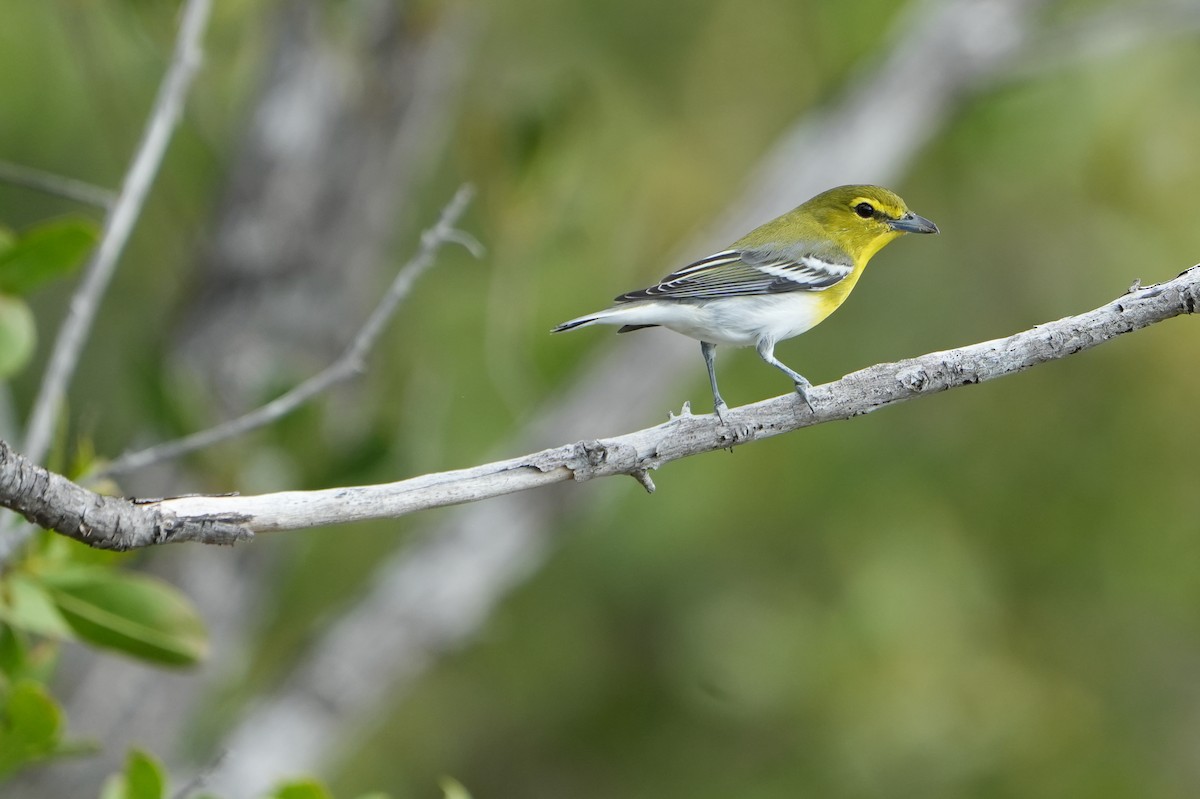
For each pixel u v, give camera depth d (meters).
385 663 12.32
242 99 12.75
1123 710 15.46
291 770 11.80
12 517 6.93
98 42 12.11
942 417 15.82
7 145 14.68
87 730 10.46
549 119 11.01
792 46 15.17
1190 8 13.82
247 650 12.07
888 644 14.96
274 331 11.57
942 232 15.78
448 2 11.99
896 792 14.89
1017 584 15.91
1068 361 15.75
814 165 13.94
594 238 13.18
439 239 7.48
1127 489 15.80
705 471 15.06
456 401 14.01
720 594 15.62
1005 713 14.89
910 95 14.14
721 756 15.84
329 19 11.91
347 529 14.96
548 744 16.30
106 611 6.96
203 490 9.35
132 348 11.81
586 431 13.28
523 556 12.84
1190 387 15.48
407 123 12.04
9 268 7.18
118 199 7.64
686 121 15.09
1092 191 15.52
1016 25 14.23
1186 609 15.81
